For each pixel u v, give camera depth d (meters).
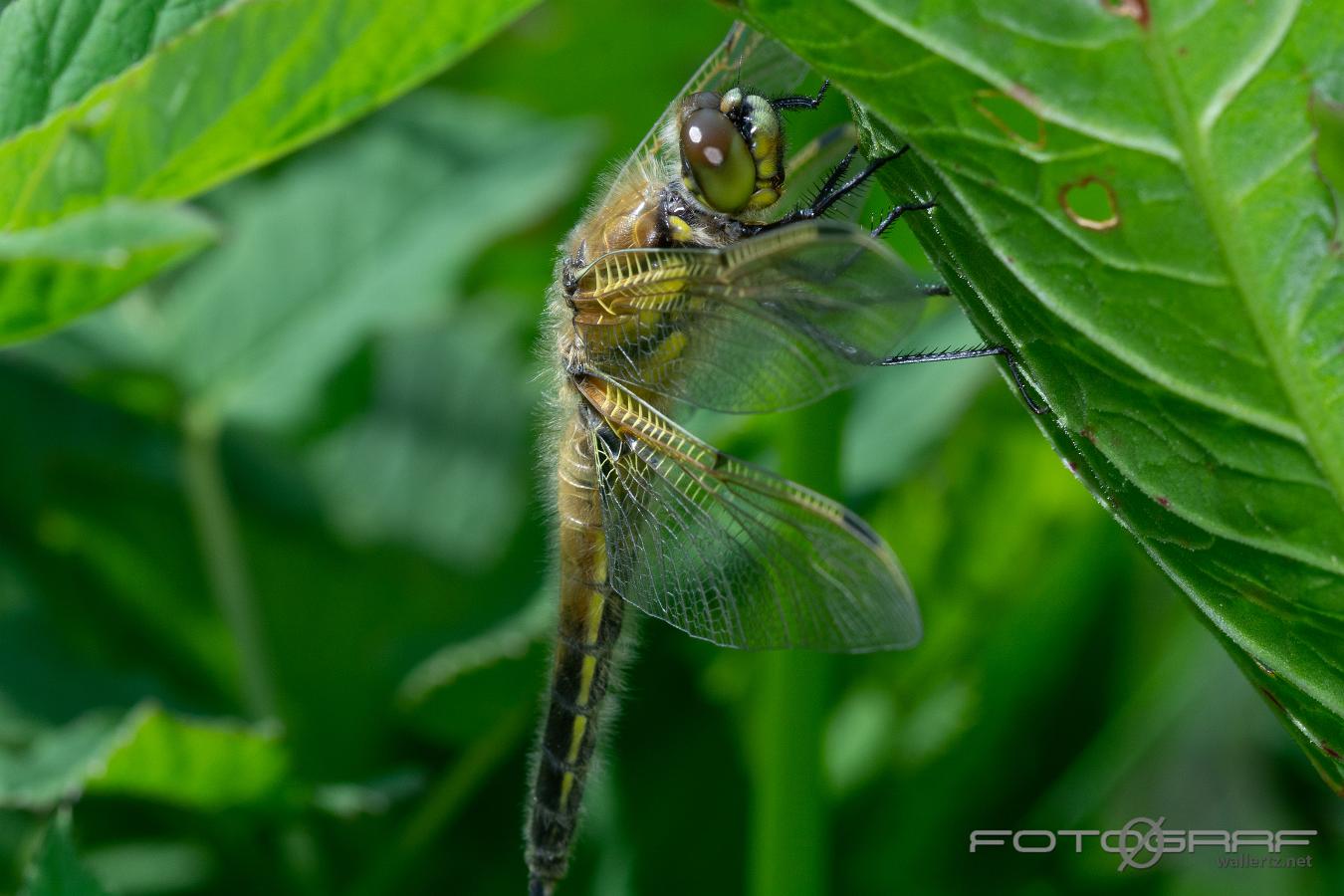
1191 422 0.35
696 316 0.38
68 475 0.41
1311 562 0.35
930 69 0.35
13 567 0.40
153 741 0.38
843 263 0.37
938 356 0.38
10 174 0.36
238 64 0.36
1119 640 0.40
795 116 0.38
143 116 0.36
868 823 0.40
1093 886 0.40
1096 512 0.40
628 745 0.40
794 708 0.39
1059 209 0.35
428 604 0.41
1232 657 0.36
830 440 0.39
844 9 0.35
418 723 0.40
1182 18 0.35
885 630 0.38
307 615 0.41
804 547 0.38
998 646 0.40
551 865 0.39
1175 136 0.35
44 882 0.37
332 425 0.42
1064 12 0.35
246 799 0.39
